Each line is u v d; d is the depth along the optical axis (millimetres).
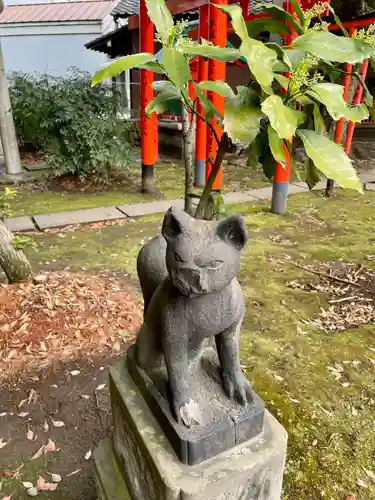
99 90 6535
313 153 1095
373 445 1977
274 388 2320
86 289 3127
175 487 1124
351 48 1086
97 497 1705
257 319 2975
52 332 2654
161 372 1389
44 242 4340
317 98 1171
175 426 1183
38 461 1905
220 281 1040
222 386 1314
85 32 12352
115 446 1596
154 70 1497
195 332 1162
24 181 6863
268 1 5316
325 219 5109
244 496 1235
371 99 1314
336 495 1738
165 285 1234
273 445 1256
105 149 6301
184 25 1290
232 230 1034
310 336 2799
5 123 6945
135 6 9625
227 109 1144
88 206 5586
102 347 2621
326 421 2107
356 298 3279
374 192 6375
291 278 3586
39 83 7586
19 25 12352
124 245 4270
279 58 1147
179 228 1028
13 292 2918
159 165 8336
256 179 7090
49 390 2305
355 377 2424
